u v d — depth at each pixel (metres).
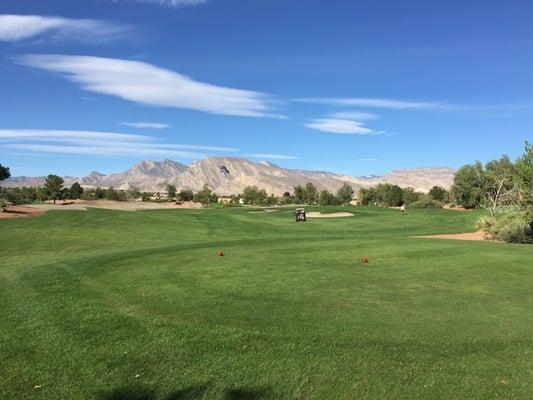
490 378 6.55
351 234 32.91
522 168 26.14
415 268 15.69
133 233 33.16
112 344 7.47
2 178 53.38
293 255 17.86
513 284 13.70
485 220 29.14
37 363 6.72
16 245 25.52
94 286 11.78
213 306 9.91
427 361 7.09
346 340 7.90
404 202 93.06
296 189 123.00
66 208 55.78
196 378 6.32
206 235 33.06
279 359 6.98
